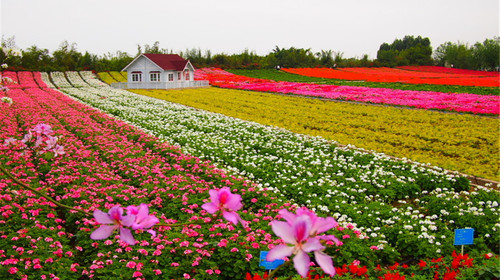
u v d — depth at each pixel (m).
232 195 2.12
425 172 12.32
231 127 19.88
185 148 15.20
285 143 16.14
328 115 25.67
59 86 49.19
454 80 55.69
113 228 1.97
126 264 6.11
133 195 9.41
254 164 12.84
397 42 141.38
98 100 32.31
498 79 58.84
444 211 9.09
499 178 12.47
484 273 5.88
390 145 17.06
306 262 1.70
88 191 9.22
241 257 6.54
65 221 8.27
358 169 12.40
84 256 6.97
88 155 12.96
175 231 7.40
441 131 20.19
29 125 18.42
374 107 29.34
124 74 69.50
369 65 103.00
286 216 1.91
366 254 6.88
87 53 77.12
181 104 31.70
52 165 11.52
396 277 5.28
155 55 51.41
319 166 12.92
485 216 8.77
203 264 6.42
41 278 5.80
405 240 7.52
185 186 9.81
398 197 10.74
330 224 1.86
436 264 6.39
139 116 23.31
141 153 13.76
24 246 6.71
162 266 6.44
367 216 8.77
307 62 100.44
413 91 40.72
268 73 80.75
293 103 32.41
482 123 22.42
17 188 9.48
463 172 13.04
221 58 87.50
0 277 5.70
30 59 68.50
